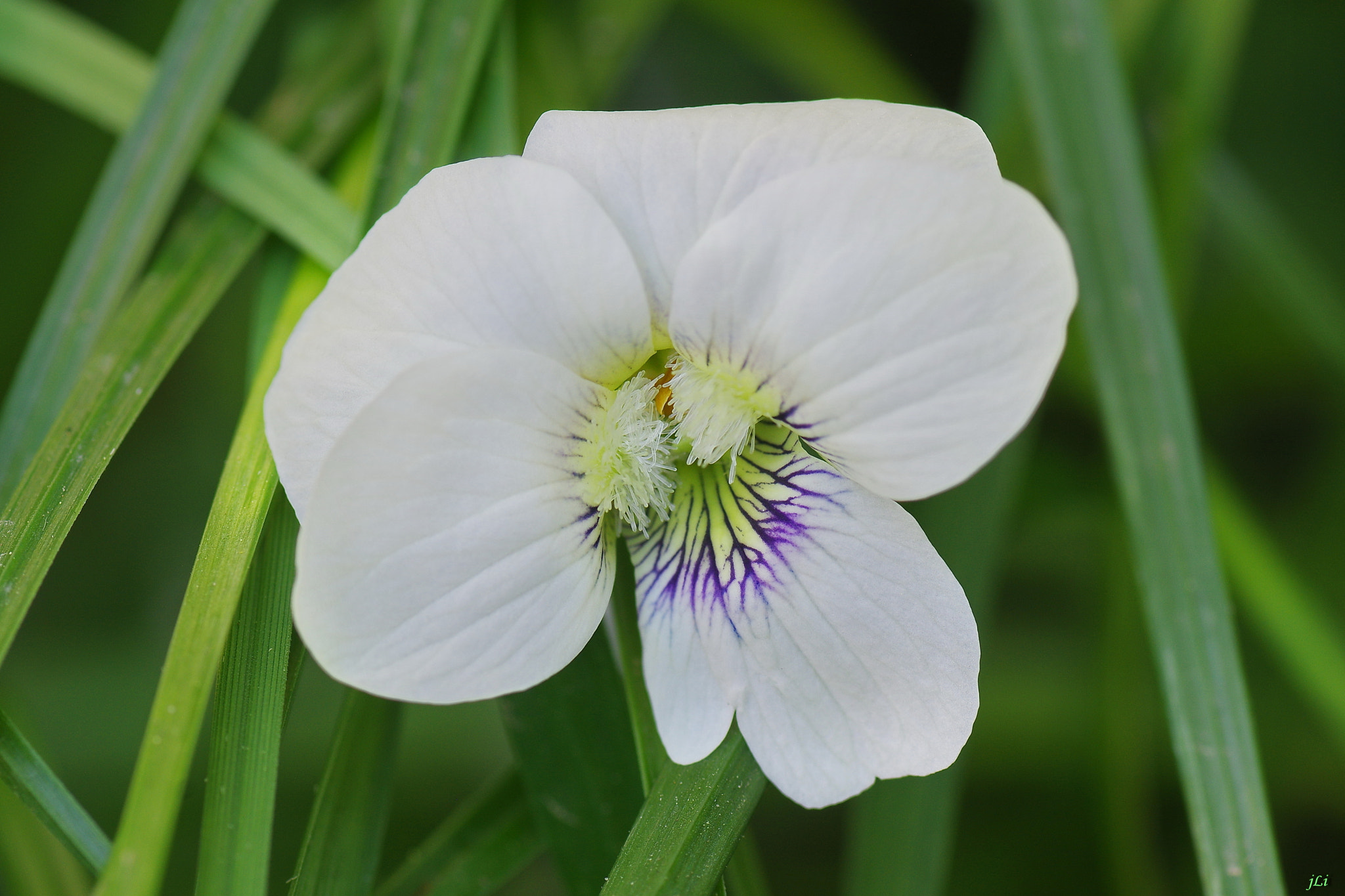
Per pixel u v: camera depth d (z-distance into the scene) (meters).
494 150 0.12
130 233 0.12
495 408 0.10
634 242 0.11
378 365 0.11
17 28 0.12
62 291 0.12
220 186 0.12
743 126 0.11
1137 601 0.13
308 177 0.12
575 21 0.14
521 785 0.12
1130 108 0.12
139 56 0.13
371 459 0.10
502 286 0.11
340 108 0.13
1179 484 0.12
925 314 0.10
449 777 0.14
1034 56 0.12
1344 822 0.14
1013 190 0.10
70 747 0.14
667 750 0.11
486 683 0.11
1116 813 0.14
